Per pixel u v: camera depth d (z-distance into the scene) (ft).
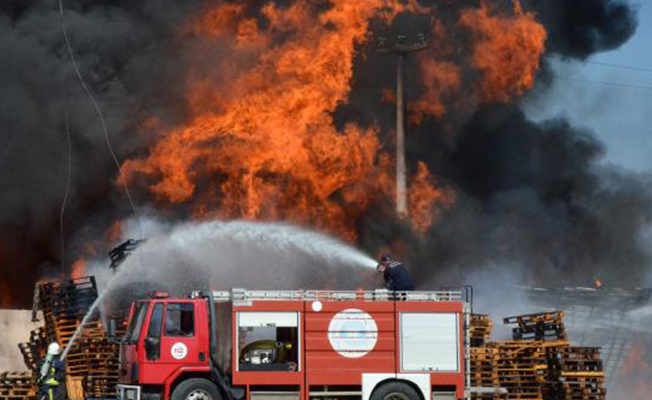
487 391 141.69
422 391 124.36
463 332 126.41
